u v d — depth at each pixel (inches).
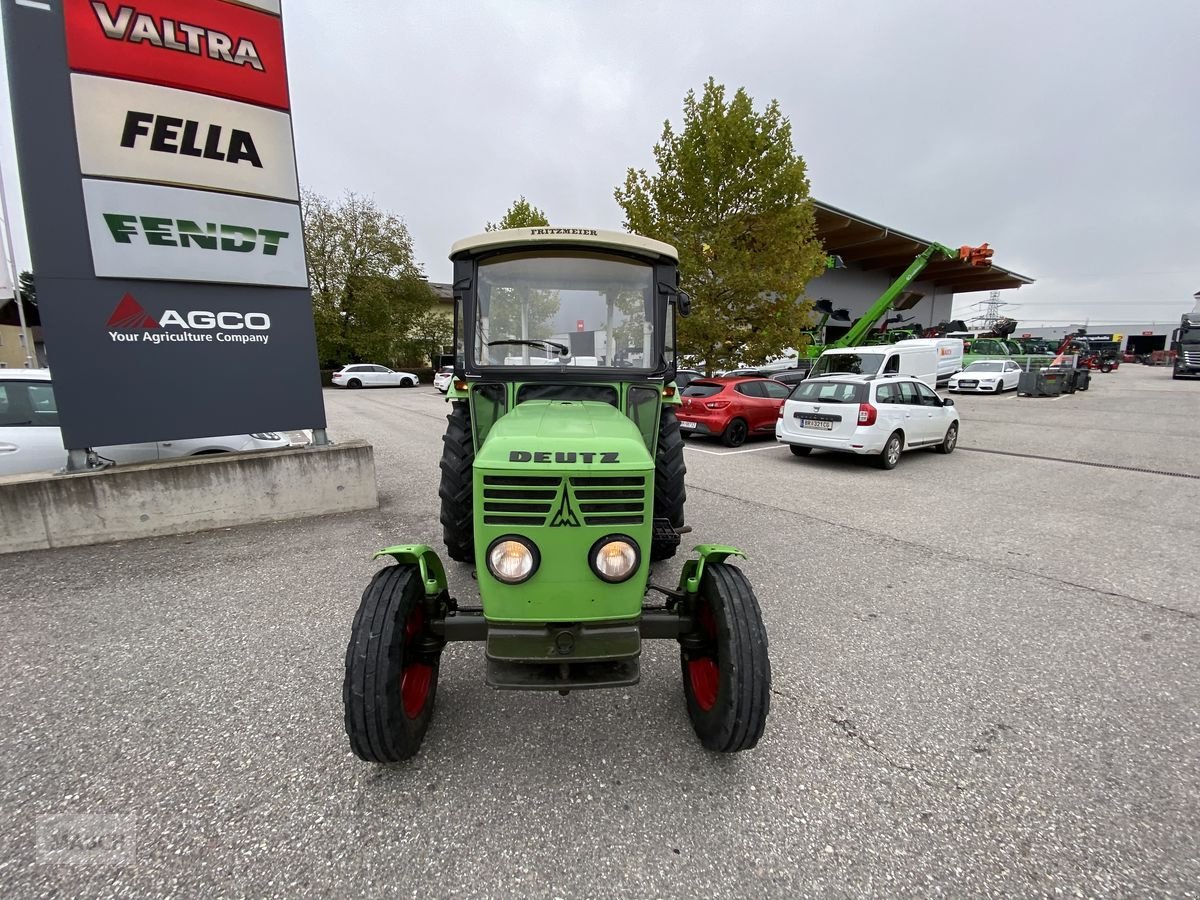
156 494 206.4
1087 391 918.4
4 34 173.9
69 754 97.2
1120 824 83.8
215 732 103.3
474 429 146.6
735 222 548.7
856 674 123.2
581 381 145.3
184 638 136.9
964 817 85.1
